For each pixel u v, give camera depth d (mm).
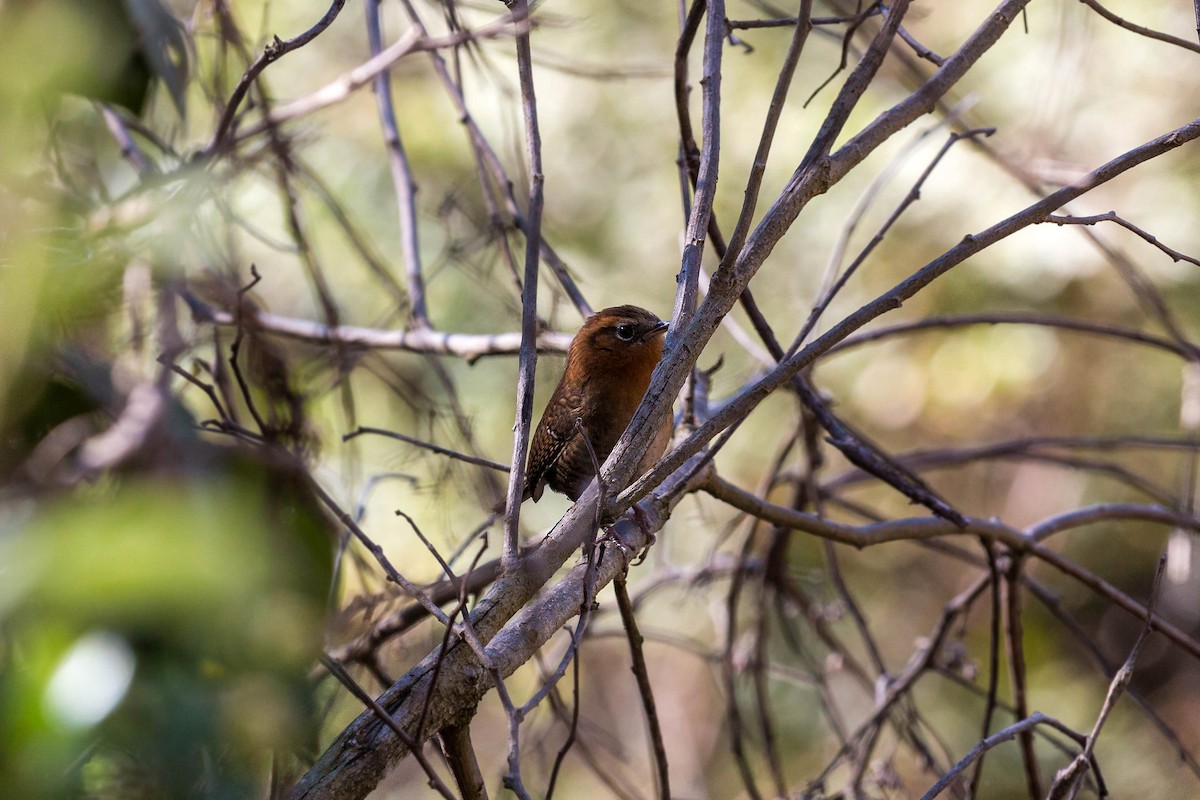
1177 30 16828
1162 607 20281
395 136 10367
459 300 16750
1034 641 20484
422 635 8711
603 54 19094
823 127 6047
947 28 17672
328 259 16766
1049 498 20062
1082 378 19125
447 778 10367
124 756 3725
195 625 3611
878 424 19828
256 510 4711
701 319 5812
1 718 3521
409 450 9836
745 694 18422
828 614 11539
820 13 15297
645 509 6684
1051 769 18391
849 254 18750
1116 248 12797
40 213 5305
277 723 4016
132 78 6281
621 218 19609
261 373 8359
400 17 14727
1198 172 17359
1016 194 17719
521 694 13750
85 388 5340
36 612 3504
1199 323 17859
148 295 6832
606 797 18094
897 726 10258
